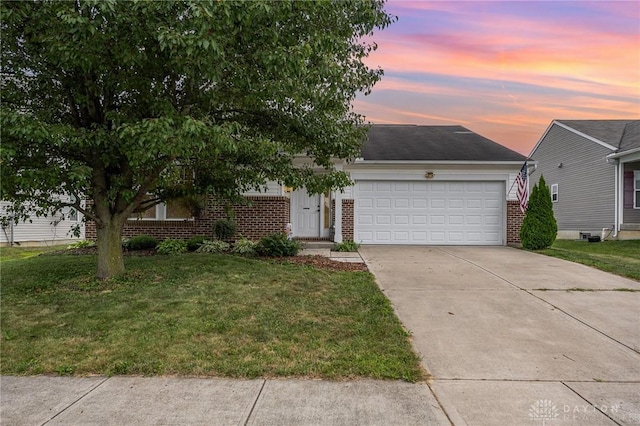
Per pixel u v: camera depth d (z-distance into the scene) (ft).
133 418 9.42
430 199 43.50
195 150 17.97
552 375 11.96
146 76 18.24
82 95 19.27
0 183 15.14
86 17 15.16
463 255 35.29
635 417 9.66
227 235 37.45
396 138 51.78
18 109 18.43
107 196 21.01
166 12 15.40
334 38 18.92
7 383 11.27
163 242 35.63
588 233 60.18
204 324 15.64
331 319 16.66
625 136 60.34
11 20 15.70
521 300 20.24
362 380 11.50
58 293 19.69
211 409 9.83
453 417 9.55
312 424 9.20
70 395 10.55
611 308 18.95
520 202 40.65
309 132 23.20
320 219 44.50
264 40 17.47
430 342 14.53
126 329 15.03
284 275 24.25
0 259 37.55
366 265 29.63
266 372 11.87
